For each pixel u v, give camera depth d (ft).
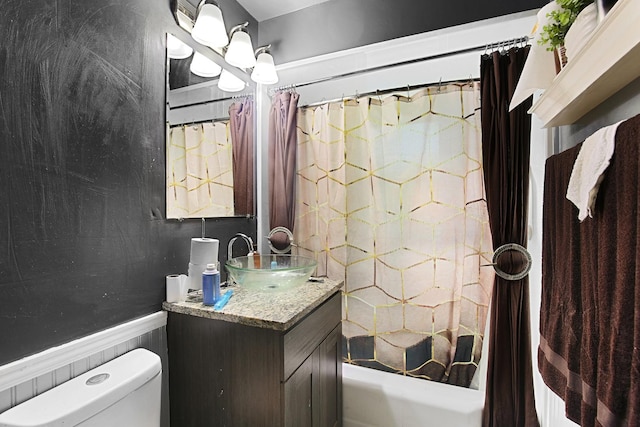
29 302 2.70
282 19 6.28
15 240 2.62
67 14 3.00
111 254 3.38
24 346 2.65
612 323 2.16
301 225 6.27
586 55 2.35
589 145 2.49
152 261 3.87
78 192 3.08
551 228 3.51
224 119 5.33
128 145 3.60
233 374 3.51
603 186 2.29
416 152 5.50
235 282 4.58
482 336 5.08
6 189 2.56
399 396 4.99
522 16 4.68
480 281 5.11
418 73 5.65
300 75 6.37
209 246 4.32
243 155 5.85
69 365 2.96
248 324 3.39
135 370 3.09
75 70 3.06
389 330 5.65
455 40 5.15
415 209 5.51
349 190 5.89
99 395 2.69
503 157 4.56
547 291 3.57
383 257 5.70
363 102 5.82
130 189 3.61
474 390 5.04
